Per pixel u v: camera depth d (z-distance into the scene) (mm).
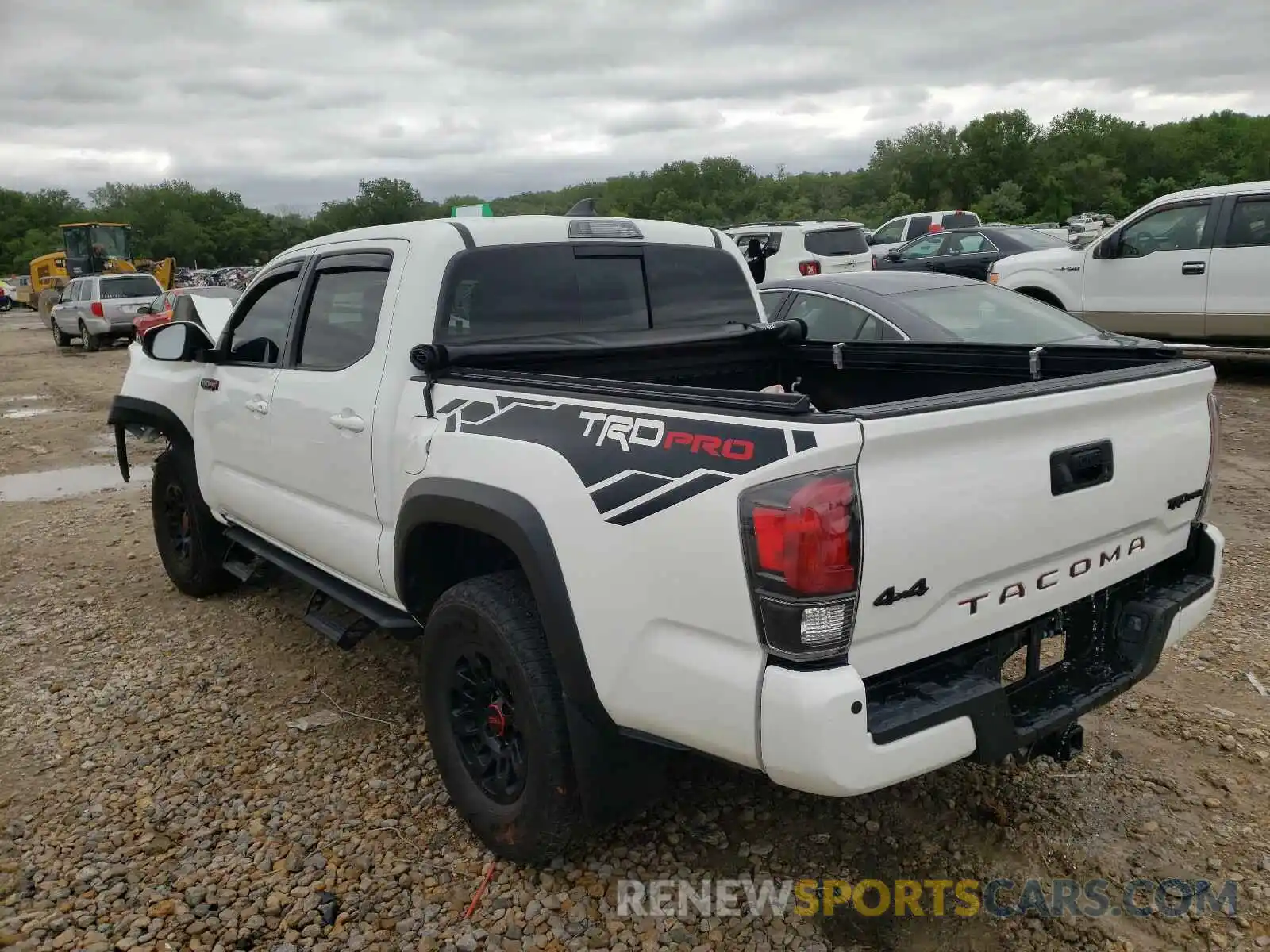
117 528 7000
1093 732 3643
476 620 2840
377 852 3094
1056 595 2625
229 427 4496
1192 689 3949
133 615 5211
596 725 2629
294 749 3744
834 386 4270
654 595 2377
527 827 2801
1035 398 2418
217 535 5137
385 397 3363
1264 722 3666
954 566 2309
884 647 2242
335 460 3646
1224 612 4688
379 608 3643
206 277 57625
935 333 6305
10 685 4371
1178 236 10203
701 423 2326
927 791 3318
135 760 3689
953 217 20984
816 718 2092
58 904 2873
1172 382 2842
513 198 54094
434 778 3510
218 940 2723
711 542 2230
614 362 3791
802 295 7125
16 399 14656
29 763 3686
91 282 22375
